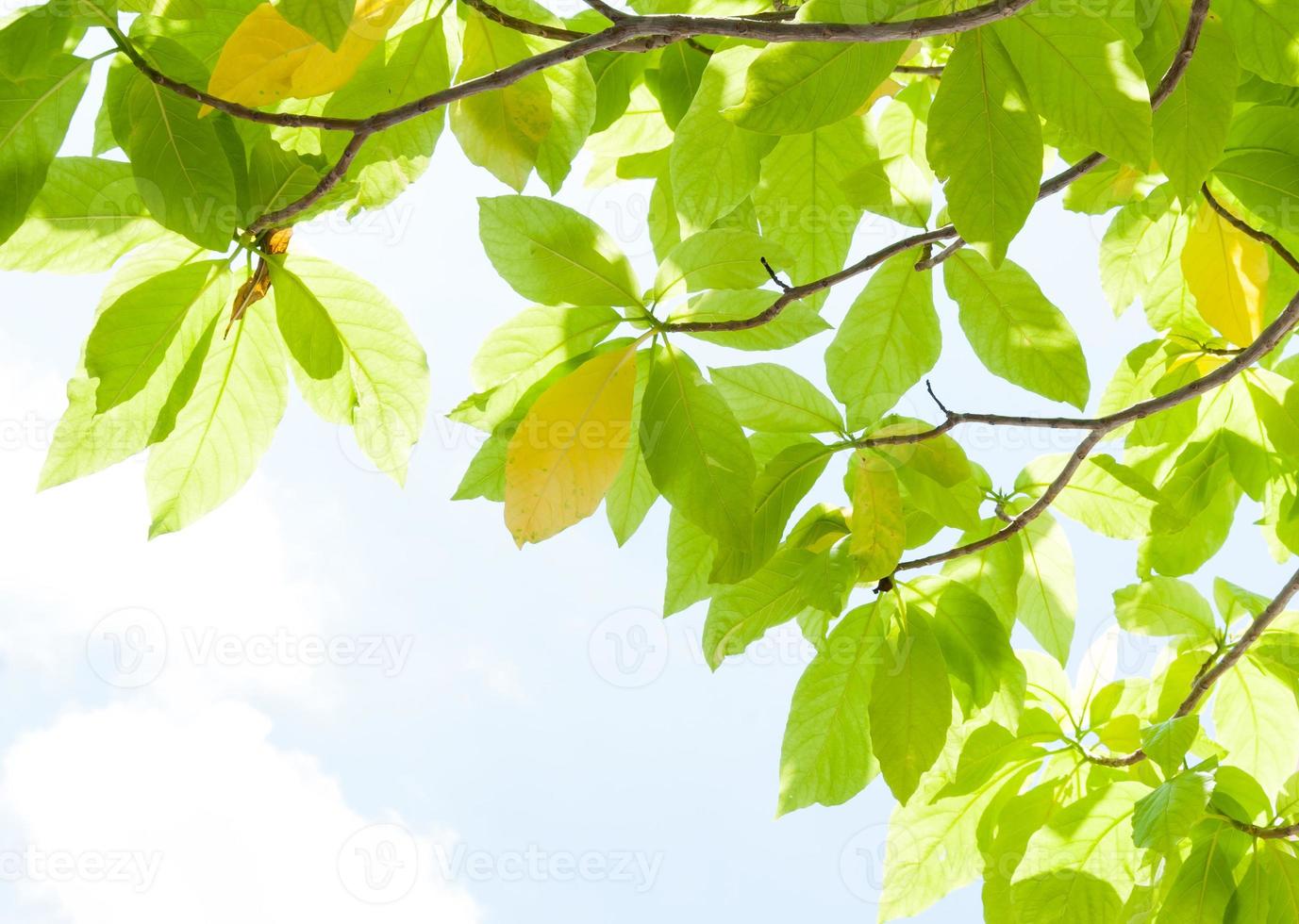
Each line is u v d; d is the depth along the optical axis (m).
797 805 2.90
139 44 2.61
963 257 2.81
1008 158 2.62
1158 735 2.92
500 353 2.75
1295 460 3.04
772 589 2.85
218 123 2.62
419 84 2.72
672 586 2.86
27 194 2.59
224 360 2.70
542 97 2.72
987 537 2.93
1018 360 2.84
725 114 2.61
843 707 2.90
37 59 2.57
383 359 2.71
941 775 3.05
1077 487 2.96
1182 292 3.09
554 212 2.70
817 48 2.60
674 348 2.71
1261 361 3.12
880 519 2.82
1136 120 2.60
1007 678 2.89
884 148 3.09
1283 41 2.69
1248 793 2.94
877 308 2.85
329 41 2.53
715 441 2.69
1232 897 2.90
